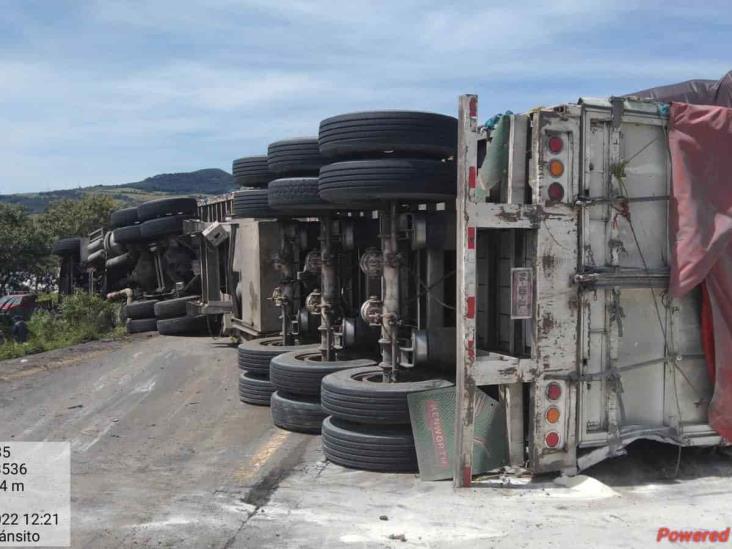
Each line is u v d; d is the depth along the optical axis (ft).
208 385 31.22
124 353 39.93
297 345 29.32
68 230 172.55
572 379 18.33
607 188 18.44
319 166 24.95
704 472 19.39
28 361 40.63
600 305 18.58
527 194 18.43
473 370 17.85
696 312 19.53
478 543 14.73
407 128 20.22
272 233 35.55
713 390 19.40
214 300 44.19
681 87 21.26
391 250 21.80
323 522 16.02
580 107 18.17
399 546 14.64
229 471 20.26
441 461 19.04
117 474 20.34
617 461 20.02
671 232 18.80
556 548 14.47
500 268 20.33
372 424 20.11
